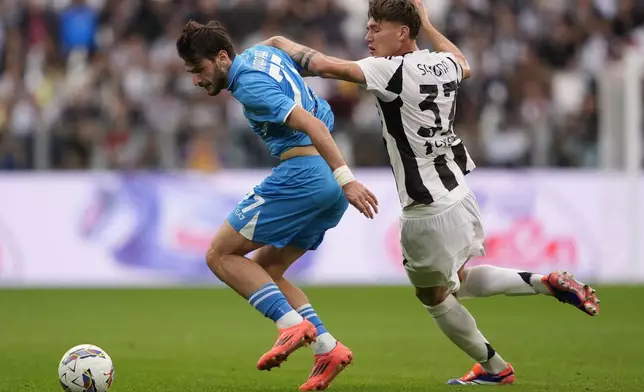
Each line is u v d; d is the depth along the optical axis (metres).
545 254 55.03
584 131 57.22
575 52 65.81
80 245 54.59
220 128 55.91
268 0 64.94
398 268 54.91
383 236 54.97
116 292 52.06
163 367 28.23
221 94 59.34
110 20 64.88
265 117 21.72
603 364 28.36
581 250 55.34
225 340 35.34
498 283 23.12
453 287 22.69
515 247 54.75
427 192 22.38
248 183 55.16
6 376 26.00
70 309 45.47
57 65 63.81
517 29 65.19
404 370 27.55
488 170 55.47
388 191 55.19
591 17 66.94
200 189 54.97
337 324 39.97
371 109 59.62
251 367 28.41
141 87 60.00
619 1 67.44
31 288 53.56
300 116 21.22
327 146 21.08
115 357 30.53
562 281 22.19
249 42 64.12
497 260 54.50
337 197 22.97
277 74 22.08
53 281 54.47
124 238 54.75
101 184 54.78
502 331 37.31
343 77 22.22
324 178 22.62
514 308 45.81
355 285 54.66
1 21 64.69
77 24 64.69
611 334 36.25
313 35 63.41
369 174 55.38
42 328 38.88
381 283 54.81
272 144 22.77
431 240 22.55
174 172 55.09
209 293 51.72
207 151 55.59
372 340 35.00
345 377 25.94
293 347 21.17
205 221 54.84
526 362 28.91
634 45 66.62
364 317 42.34
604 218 55.69
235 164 55.59
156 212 54.78
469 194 22.91
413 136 22.39
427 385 24.02
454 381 24.27
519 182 55.31
